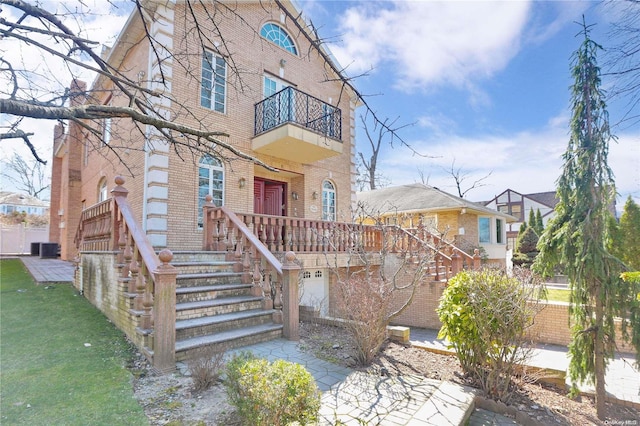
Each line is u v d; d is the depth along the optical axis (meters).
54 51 3.28
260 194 11.90
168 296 4.29
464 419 3.45
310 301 9.05
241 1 9.79
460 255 10.08
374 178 27.62
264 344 5.30
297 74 12.08
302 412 2.72
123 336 5.28
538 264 4.82
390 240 9.92
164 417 3.12
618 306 4.10
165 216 8.43
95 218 7.49
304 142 10.04
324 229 9.16
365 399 3.70
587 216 4.27
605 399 4.24
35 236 23.52
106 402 3.37
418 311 9.26
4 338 5.18
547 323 7.25
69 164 15.93
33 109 2.71
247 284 6.50
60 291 8.25
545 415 3.88
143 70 8.96
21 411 3.20
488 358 4.24
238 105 10.28
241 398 2.76
